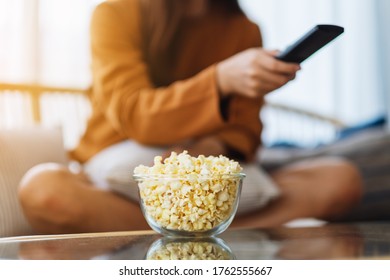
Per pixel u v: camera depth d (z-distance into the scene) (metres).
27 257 0.60
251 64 1.41
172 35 1.75
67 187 1.20
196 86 1.53
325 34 0.97
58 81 2.05
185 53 1.76
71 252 0.63
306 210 1.52
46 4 2.04
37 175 1.19
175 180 0.68
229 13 1.85
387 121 2.73
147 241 0.73
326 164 1.58
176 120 1.53
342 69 2.70
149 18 1.74
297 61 1.17
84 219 1.22
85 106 2.05
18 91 1.92
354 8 2.74
